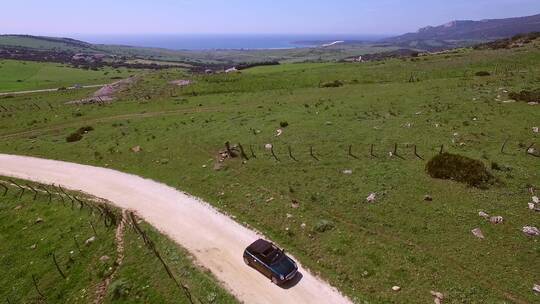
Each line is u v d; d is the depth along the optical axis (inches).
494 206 1205.1
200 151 1904.5
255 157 1727.4
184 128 2283.5
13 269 1272.1
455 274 986.1
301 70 3686.0
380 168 1494.8
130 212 1434.5
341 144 1740.9
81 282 1144.2
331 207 1305.4
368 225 1195.9
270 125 2108.8
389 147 1665.8
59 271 1196.5
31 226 1460.4
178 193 1567.4
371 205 1279.5
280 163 1636.3
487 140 1641.2
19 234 1430.9
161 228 1317.7
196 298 1007.6
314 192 1400.1
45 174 1867.6
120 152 2038.6
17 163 2049.7
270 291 1011.9
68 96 3671.3
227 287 1033.5
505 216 1157.1
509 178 1337.4
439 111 2020.2
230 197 1476.4
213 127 2222.0
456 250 1058.7
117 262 1189.1
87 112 2974.9
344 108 2273.6
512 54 3115.2
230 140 1964.8
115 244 1264.8
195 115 2566.4
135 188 1643.7
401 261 1047.6
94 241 1293.1
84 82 5078.7
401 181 1387.8
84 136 2391.7
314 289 1007.6
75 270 1195.3
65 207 1534.2
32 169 1946.4
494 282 952.3
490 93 2217.0
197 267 1114.7
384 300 946.7
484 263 1007.6
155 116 2677.2
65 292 1127.6
